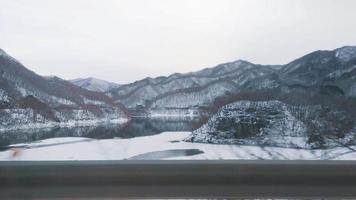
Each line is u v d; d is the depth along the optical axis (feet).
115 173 19.21
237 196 18.99
